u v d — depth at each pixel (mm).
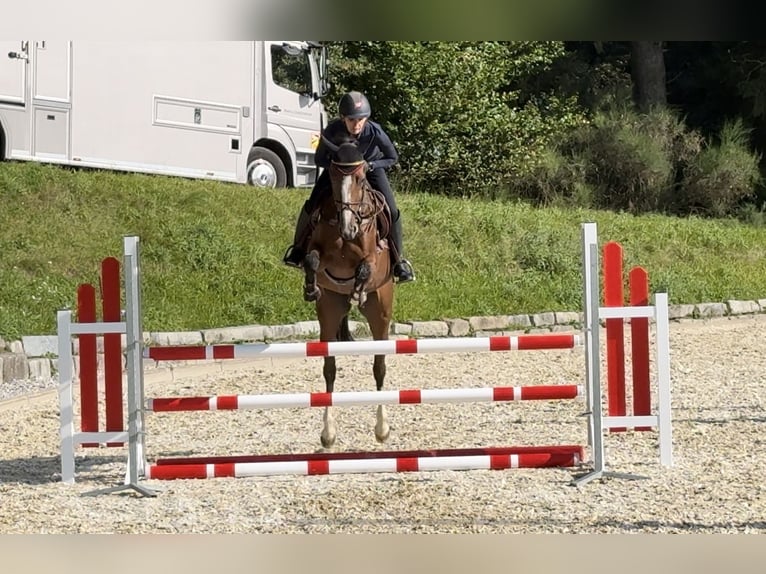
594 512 7609
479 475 8938
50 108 20062
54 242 17578
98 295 16609
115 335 8906
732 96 39062
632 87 37625
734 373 14242
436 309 17891
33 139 19875
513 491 8273
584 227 8797
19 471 9305
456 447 10109
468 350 8852
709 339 17500
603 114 34031
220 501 8094
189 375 14531
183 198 20047
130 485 8359
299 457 8867
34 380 13711
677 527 7188
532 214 24031
